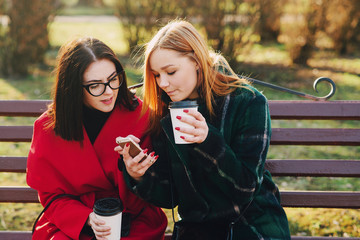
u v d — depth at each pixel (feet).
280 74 27.61
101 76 5.98
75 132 6.34
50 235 6.38
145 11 28.68
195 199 6.14
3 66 27.63
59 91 6.16
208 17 24.81
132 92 6.98
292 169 7.39
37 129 6.63
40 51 30.27
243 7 24.66
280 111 7.56
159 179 6.38
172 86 5.75
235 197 5.83
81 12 80.59
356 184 13.21
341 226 10.48
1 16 27.22
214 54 6.24
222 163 5.55
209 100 5.88
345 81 25.94
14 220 11.09
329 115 7.47
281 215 6.22
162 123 6.06
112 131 6.70
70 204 6.36
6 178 13.82
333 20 32.22
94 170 6.58
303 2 29.99
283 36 31.78
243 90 6.02
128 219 6.50
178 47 5.59
